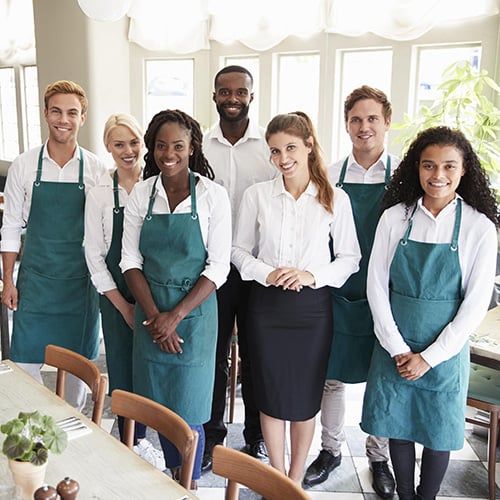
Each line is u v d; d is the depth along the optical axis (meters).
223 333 2.73
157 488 1.42
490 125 3.49
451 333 2.06
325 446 2.78
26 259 2.74
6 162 8.12
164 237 2.18
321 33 4.89
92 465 1.51
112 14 3.44
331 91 4.95
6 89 8.36
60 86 2.61
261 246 2.34
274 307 2.29
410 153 2.12
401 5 4.37
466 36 4.21
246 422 2.90
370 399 2.26
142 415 1.72
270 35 5.09
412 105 4.64
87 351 2.87
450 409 2.13
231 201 2.72
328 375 2.59
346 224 2.31
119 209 2.39
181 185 2.19
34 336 2.79
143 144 2.43
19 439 1.25
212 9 5.38
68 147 2.67
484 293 2.05
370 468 2.79
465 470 2.82
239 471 1.47
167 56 5.92
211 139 2.71
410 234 2.14
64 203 2.68
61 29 6.01
